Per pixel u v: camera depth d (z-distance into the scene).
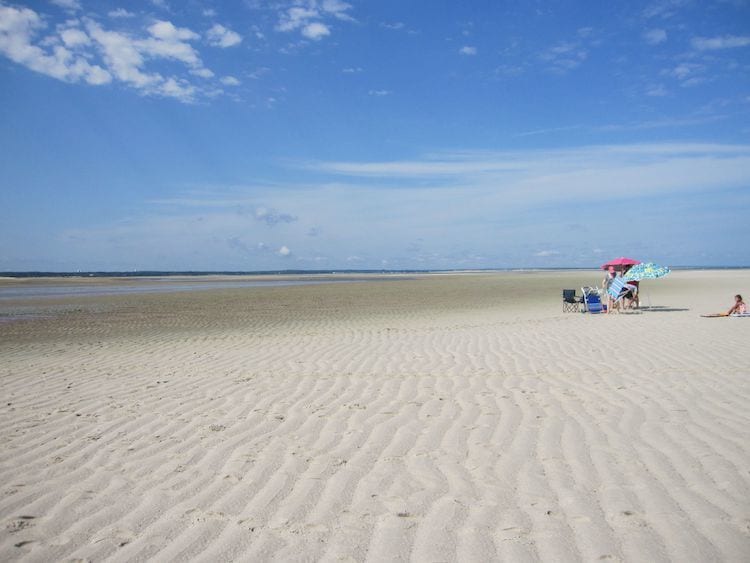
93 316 19.28
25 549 3.03
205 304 24.80
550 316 16.52
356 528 3.18
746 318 13.62
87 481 4.00
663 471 3.87
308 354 9.66
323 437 4.90
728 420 5.04
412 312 19.42
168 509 3.50
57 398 6.64
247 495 3.68
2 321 17.83
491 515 3.29
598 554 2.82
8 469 4.29
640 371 7.34
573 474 3.87
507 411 5.60
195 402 6.31
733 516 3.17
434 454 4.38
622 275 18.31
